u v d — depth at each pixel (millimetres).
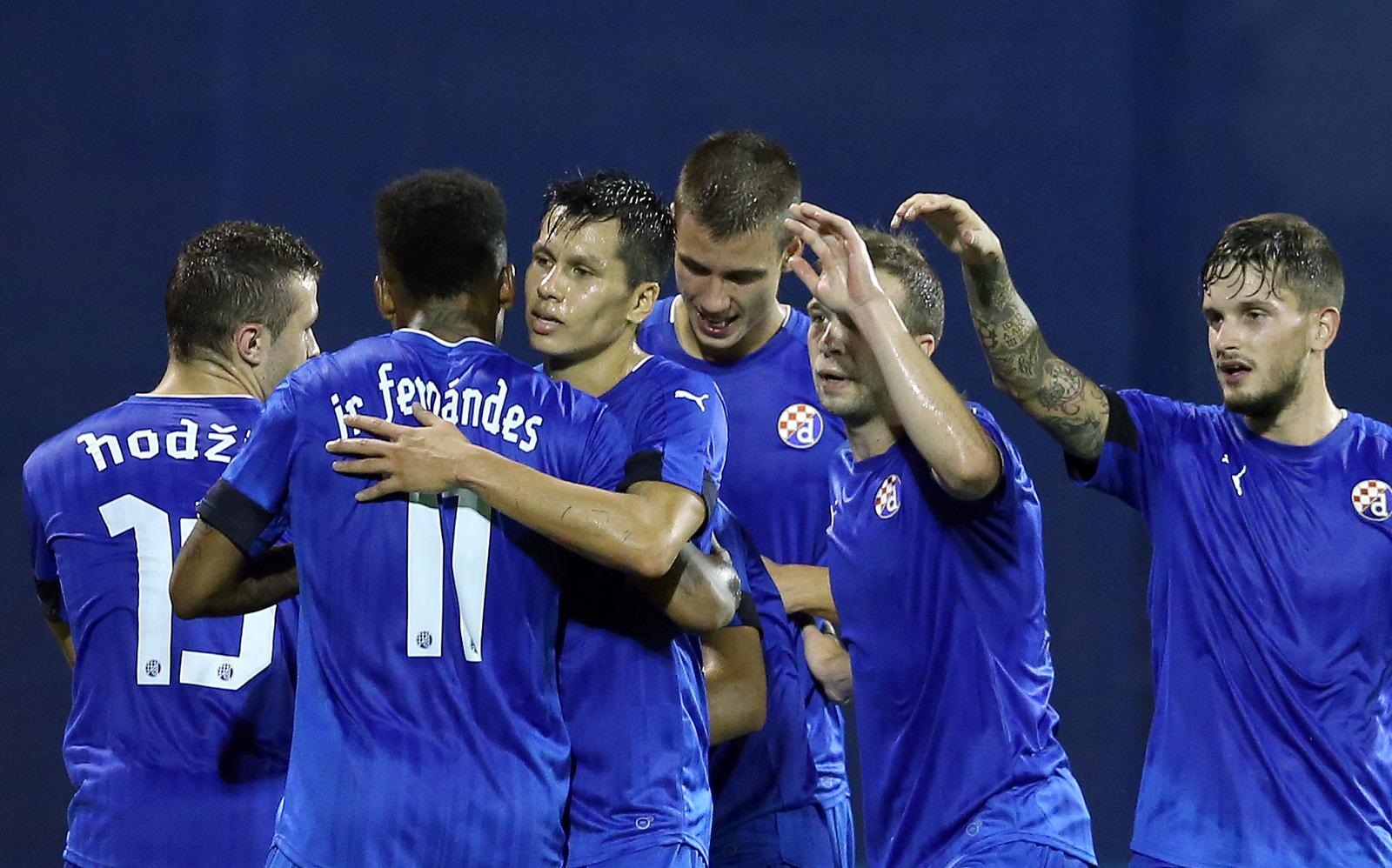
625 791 11500
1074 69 26406
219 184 25953
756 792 14484
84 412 25297
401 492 10570
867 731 13172
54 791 23875
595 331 11844
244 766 12711
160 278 25734
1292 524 12641
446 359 10938
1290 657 12469
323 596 10641
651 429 11562
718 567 11625
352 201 26047
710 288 14367
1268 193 26266
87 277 25578
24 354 25297
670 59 26297
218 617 11430
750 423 15414
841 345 12727
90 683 12844
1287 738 12438
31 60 25891
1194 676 12750
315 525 10617
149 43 26078
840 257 12320
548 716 10961
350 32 26266
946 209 12484
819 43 26375
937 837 12648
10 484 24797
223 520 10664
